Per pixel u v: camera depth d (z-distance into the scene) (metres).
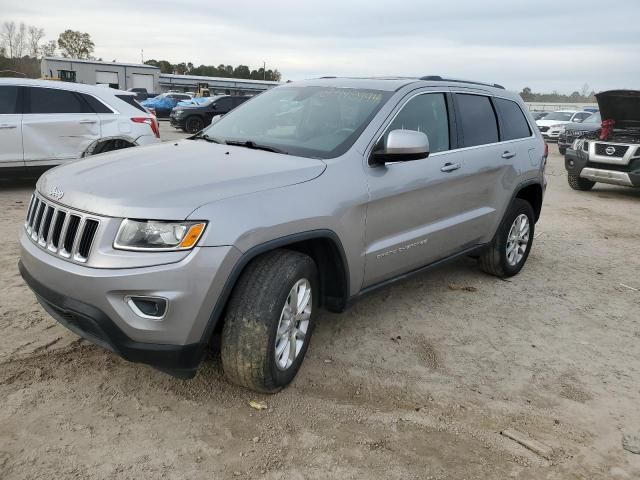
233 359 2.97
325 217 3.24
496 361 3.88
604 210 9.98
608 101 10.49
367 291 3.84
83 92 8.60
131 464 2.62
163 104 35.03
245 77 105.31
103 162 3.40
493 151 4.93
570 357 4.01
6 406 2.98
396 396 3.34
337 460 2.74
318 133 3.85
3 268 5.04
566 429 3.12
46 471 2.53
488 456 2.84
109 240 2.71
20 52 84.38
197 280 2.69
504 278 5.62
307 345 3.43
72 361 3.47
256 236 2.87
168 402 3.12
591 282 5.75
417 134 3.57
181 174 3.05
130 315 2.69
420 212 4.10
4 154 7.97
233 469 2.64
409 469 2.71
